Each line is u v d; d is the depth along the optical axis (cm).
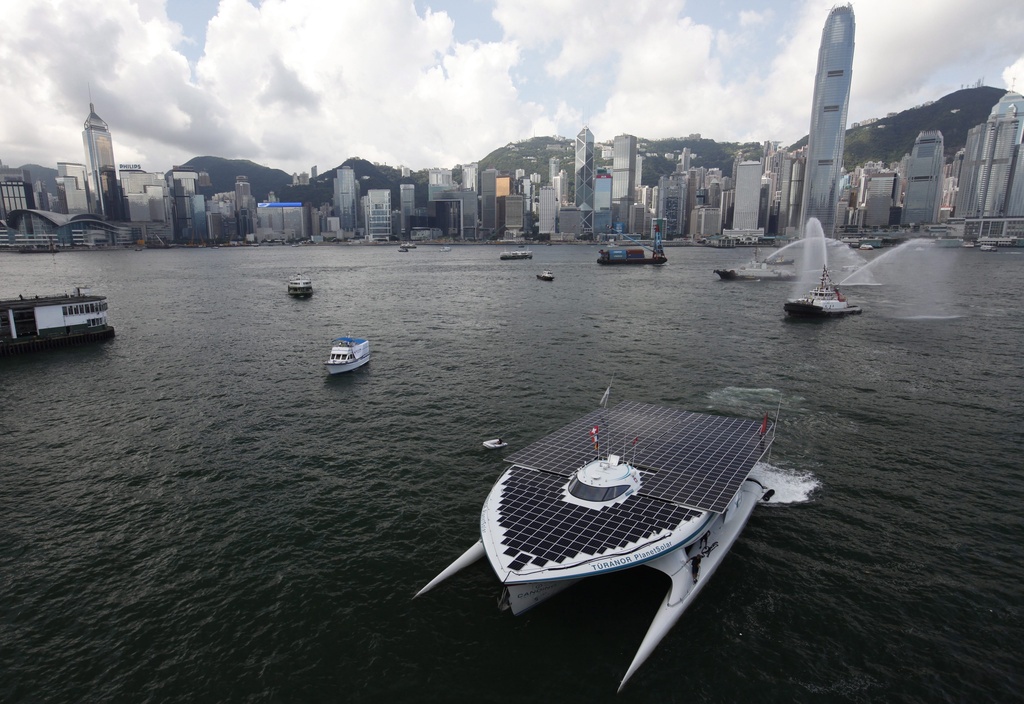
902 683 2888
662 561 3431
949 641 3155
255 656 3098
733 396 7438
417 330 12394
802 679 2919
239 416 6825
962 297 16988
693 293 19075
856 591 3566
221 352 10325
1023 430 6134
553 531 3494
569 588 3547
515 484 4034
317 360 9656
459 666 3011
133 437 6191
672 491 3866
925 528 4250
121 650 3148
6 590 3631
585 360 9400
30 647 3167
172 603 3516
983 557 3888
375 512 4556
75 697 2847
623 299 17600
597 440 4556
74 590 3638
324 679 2944
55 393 7838
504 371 8738
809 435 6034
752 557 3909
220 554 4006
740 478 4041
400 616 3381
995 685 2864
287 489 4950
